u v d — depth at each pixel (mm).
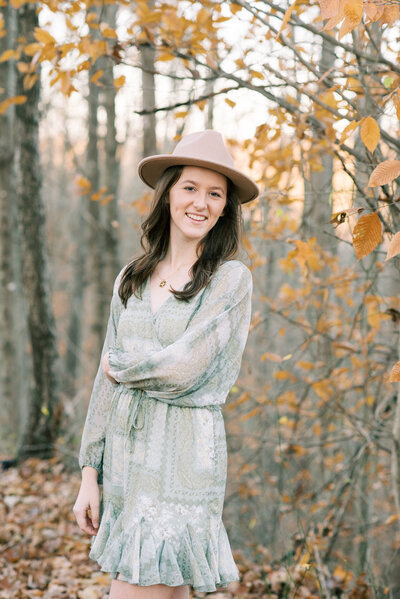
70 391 12352
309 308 4500
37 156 5840
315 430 4461
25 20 5023
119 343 2008
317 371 4402
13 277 8578
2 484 5211
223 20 3137
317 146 3461
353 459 4215
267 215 4168
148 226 2090
